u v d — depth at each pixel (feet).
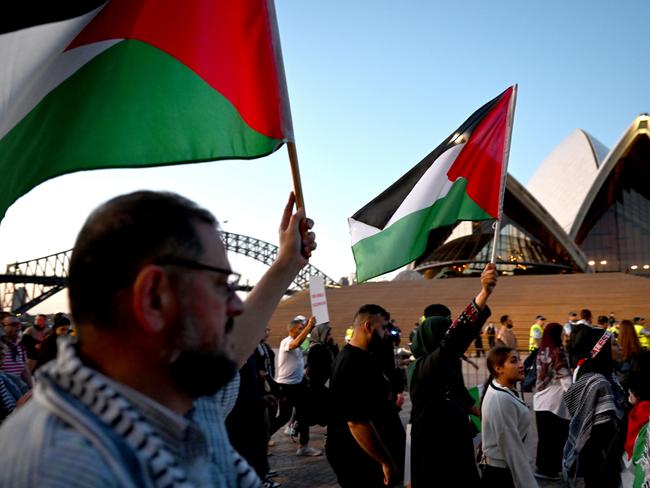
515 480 13.99
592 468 16.02
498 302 131.64
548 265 232.94
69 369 3.33
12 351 28.48
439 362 12.81
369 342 14.84
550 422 24.39
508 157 15.20
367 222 15.72
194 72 8.92
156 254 3.67
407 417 37.73
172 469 3.25
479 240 238.68
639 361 13.52
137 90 8.64
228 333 4.24
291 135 8.85
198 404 4.48
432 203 15.43
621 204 278.87
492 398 14.64
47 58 7.80
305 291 156.46
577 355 18.30
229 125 8.86
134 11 8.68
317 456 29.12
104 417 3.23
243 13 9.17
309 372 28.32
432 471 12.71
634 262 272.92
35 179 7.82
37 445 2.91
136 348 3.69
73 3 6.84
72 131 8.22
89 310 3.68
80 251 3.71
